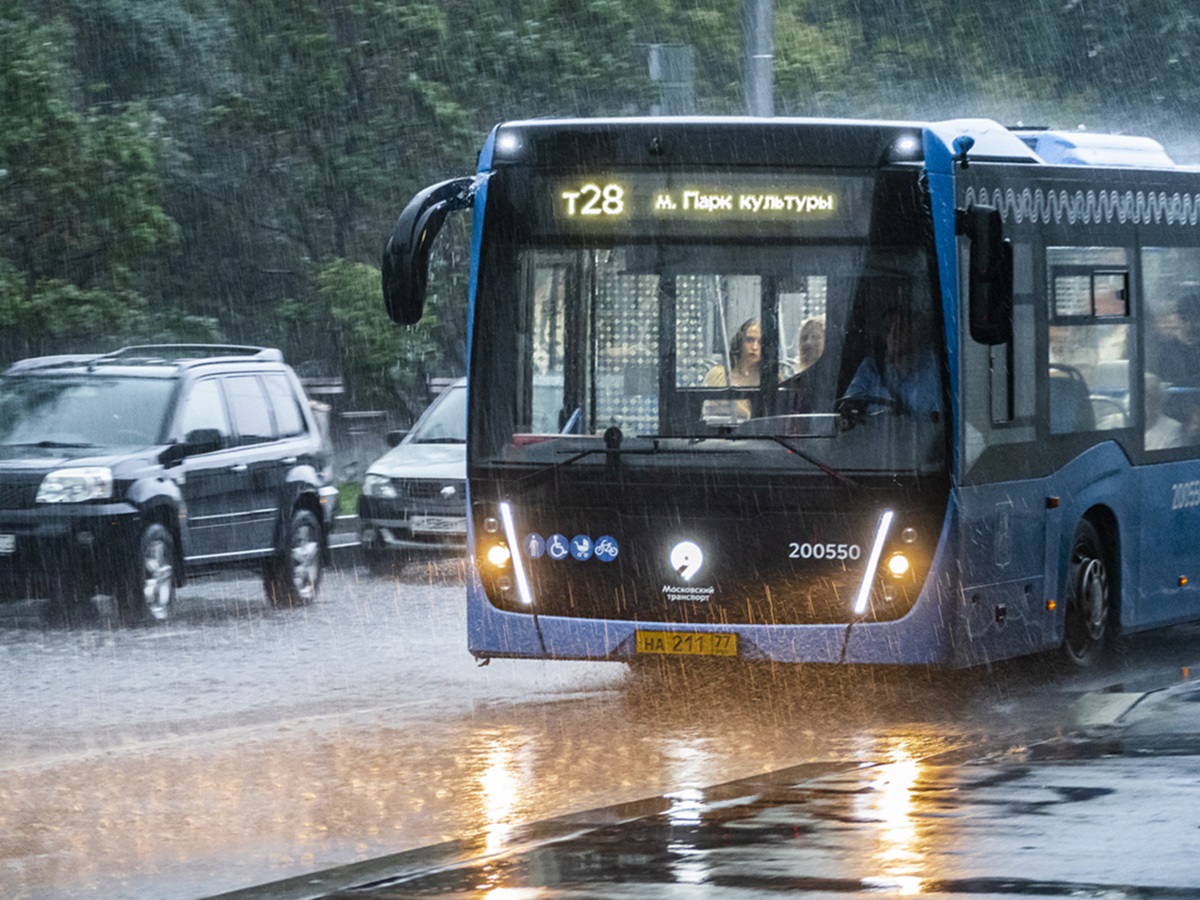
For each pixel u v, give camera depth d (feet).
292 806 95.09
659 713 122.11
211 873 82.23
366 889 76.18
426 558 230.27
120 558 166.81
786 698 127.54
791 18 357.20
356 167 304.30
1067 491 133.90
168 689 133.80
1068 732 108.58
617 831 84.53
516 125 124.16
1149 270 144.05
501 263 123.75
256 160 311.27
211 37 307.58
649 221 121.80
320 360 319.06
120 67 303.48
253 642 158.10
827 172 120.37
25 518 166.09
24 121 255.29
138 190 262.26
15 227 258.37
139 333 269.23
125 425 175.83
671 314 121.49
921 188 119.65
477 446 124.26
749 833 83.15
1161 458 145.38
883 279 119.75
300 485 188.03
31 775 103.50
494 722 119.03
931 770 97.40
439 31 302.04
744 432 120.67
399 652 151.53
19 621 173.06
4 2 258.57
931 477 118.93
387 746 111.04
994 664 138.21
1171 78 467.11
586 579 122.42
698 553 120.98
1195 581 150.51
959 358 120.47
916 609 119.24
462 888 75.15
